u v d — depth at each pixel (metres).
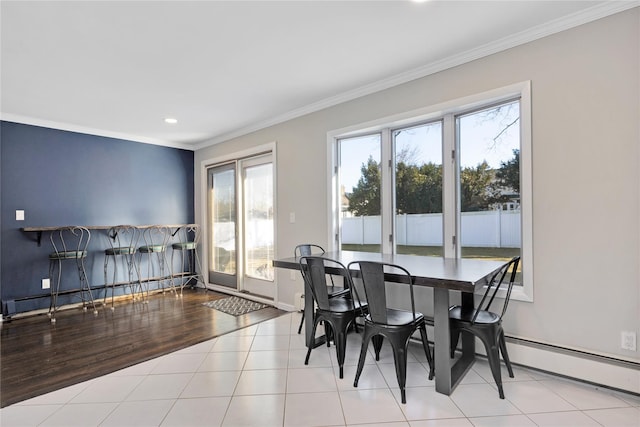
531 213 2.36
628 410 1.88
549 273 2.29
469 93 2.64
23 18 2.05
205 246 5.49
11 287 3.94
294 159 4.01
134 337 3.19
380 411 1.92
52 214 4.26
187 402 2.04
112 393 2.16
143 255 5.09
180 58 2.62
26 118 4.02
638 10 1.98
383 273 2.05
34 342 3.09
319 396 2.09
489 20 2.20
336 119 3.57
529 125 2.36
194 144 5.59
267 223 4.56
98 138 4.68
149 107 3.73
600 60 2.10
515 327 2.45
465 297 2.50
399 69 2.90
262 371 2.44
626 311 2.03
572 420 1.81
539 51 2.32
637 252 2.00
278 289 4.21
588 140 2.14
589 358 2.12
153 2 1.93
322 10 2.05
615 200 2.06
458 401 2.01
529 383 2.19
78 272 4.43
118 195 4.85
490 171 2.72
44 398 2.10
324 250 3.60
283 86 3.23
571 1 2.02
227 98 3.51
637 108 1.99
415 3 2.00
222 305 4.34
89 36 2.28
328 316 2.43
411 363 2.56
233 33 2.29
